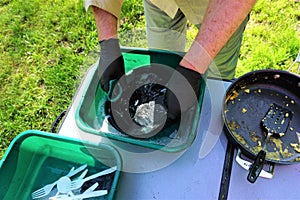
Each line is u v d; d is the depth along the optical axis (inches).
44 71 72.2
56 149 30.9
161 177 29.0
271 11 74.5
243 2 26.1
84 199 28.1
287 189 27.7
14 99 68.9
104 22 32.7
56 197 28.3
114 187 27.2
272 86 33.4
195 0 41.3
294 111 31.9
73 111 33.2
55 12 81.3
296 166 28.8
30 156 30.3
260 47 69.8
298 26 72.7
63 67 72.1
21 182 29.1
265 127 30.4
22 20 81.3
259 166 26.7
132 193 28.4
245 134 30.6
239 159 28.7
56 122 43.7
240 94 33.2
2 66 73.9
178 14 47.9
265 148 29.6
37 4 83.4
